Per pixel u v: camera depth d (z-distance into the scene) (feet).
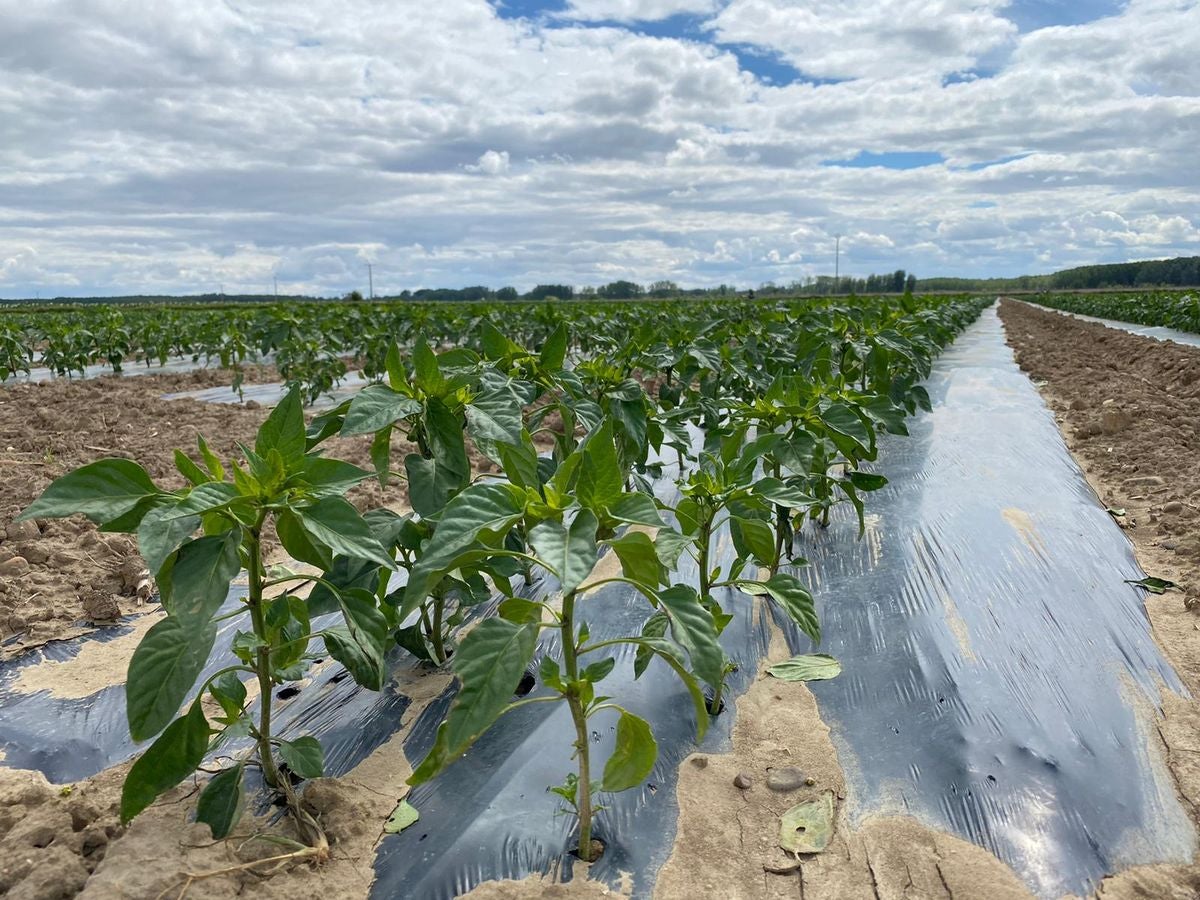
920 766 10.70
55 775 11.33
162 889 7.98
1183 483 23.03
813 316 37.50
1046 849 9.18
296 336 44.16
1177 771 10.49
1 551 17.67
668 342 28.19
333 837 9.47
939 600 15.61
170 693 8.09
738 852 9.30
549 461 14.55
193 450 29.17
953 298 159.63
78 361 56.39
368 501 22.84
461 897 8.61
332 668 13.83
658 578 8.58
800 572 17.13
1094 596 15.80
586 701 8.64
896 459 26.25
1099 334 75.77
